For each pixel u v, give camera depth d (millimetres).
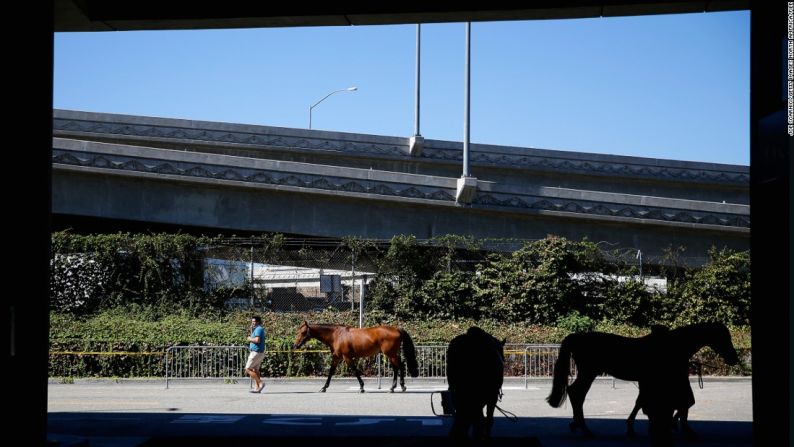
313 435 16281
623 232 42312
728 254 39312
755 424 11953
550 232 41844
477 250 38938
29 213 11922
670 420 12992
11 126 11133
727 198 55281
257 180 38781
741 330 36469
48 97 12562
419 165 52031
